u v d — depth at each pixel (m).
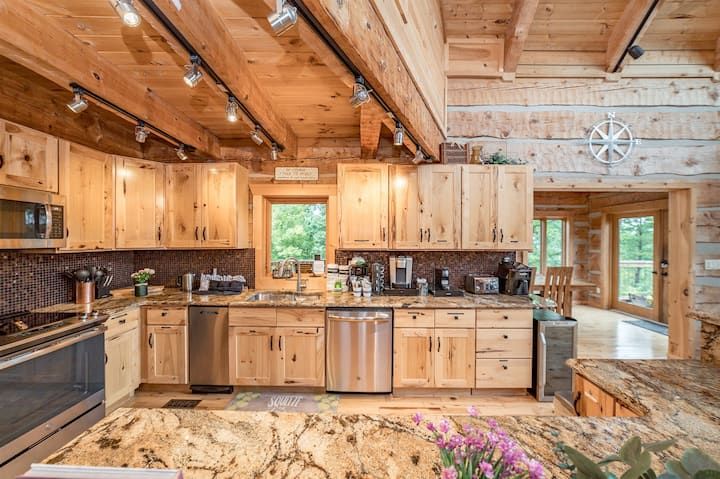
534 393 3.13
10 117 2.38
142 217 3.28
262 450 0.98
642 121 3.77
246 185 3.72
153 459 0.93
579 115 3.78
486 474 0.58
